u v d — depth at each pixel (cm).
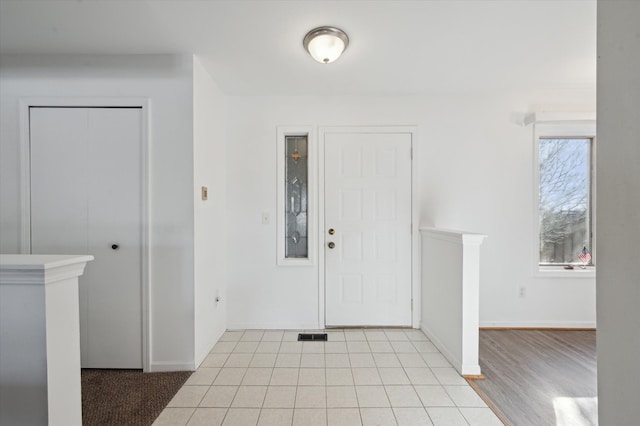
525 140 300
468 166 300
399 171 301
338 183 300
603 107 83
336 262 301
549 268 306
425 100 300
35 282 96
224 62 234
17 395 98
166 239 222
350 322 301
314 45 199
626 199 76
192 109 222
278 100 298
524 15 180
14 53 220
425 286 288
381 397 189
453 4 171
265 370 222
